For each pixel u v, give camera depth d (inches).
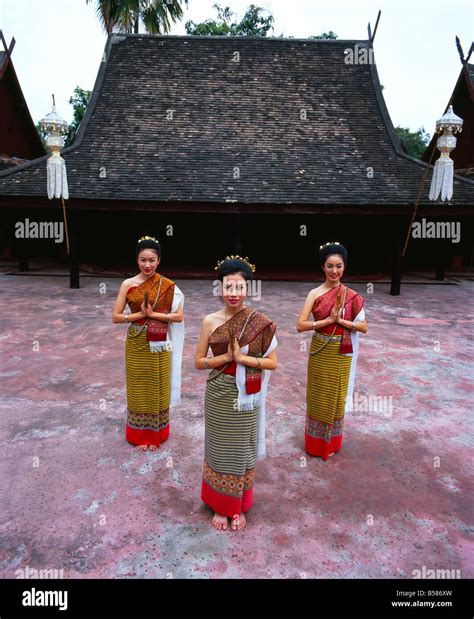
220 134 534.9
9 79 658.2
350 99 585.6
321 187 460.4
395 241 449.1
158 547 100.9
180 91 580.4
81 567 94.8
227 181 466.3
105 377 208.4
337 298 129.6
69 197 424.5
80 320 315.6
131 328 136.9
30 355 238.1
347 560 98.5
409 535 107.0
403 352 258.8
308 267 630.5
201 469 132.9
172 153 504.7
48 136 360.2
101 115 545.3
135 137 522.0
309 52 631.2
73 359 233.3
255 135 536.4
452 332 307.9
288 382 209.3
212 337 103.3
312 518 112.2
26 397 183.8
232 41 635.5
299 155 512.1
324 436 138.3
